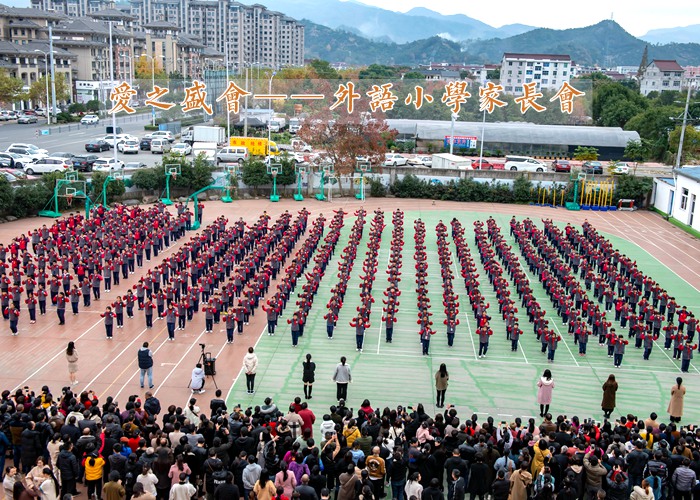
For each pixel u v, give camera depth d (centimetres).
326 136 8181
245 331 4088
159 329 4056
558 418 2478
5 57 15225
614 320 4466
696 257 6075
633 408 3253
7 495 2042
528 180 8431
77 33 17112
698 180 6856
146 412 2434
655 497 2134
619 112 13575
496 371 3628
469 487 2162
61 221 5647
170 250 5694
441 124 11300
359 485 1972
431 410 3153
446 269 4862
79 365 3497
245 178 8069
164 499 2100
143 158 9462
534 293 4922
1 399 2653
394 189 8525
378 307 4550
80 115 14162
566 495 2005
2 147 9781
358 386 3384
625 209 8144
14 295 4169
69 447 2162
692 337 3803
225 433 2272
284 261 5456
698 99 15450
